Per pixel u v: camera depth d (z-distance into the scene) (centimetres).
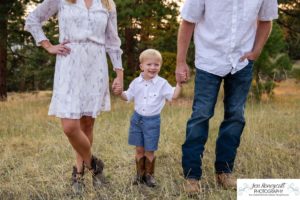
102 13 413
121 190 430
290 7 1616
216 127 713
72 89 402
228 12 396
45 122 887
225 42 400
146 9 1330
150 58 442
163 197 408
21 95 1977
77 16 403
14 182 457
